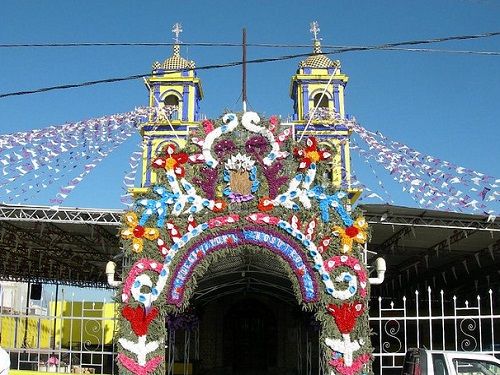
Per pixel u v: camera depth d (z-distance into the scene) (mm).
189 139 13797
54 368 15977
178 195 13531
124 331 13102
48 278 29656
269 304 25719
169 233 13422
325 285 13250
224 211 13500
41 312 27266
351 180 14578
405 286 27656
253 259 15203
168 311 13203
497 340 22531
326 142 15664
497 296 22922
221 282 19469
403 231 17156
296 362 25062
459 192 13625
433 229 16578
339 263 13352
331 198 13578
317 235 13438
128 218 13422
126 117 14984
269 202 13492
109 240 19766
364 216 14398
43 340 26156
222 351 25297
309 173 13641
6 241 20578
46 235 19328
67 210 14055
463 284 25234
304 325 21672
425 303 26250
